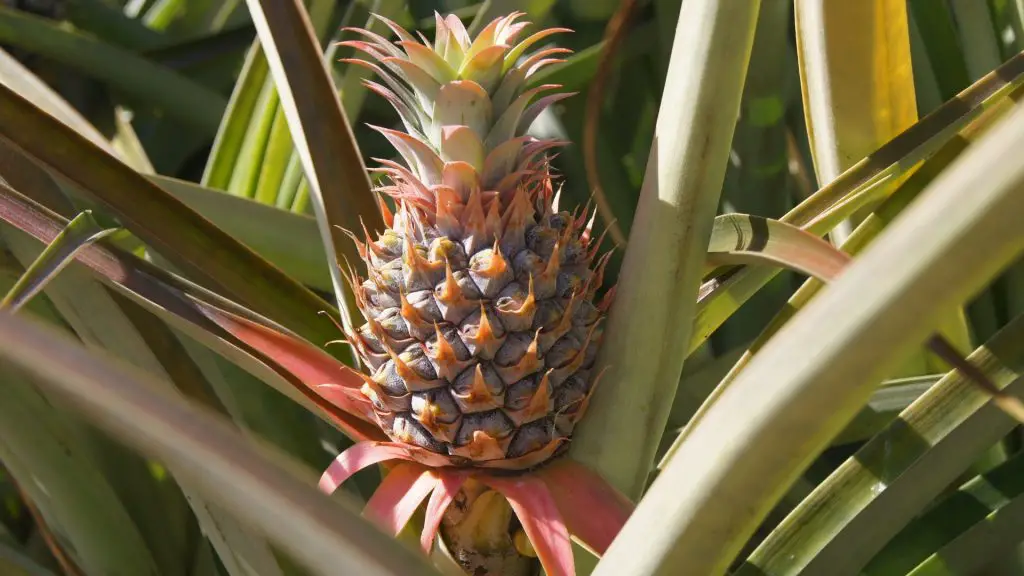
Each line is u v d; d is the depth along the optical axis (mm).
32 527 1730
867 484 1503
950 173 1331
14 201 1505
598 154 1820
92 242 1472
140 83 1922
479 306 1489
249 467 1364
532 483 1489
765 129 1730
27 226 1503
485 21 1729
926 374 1669
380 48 1522
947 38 1665
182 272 1639
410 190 1509
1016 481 1533
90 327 1562
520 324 1486
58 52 1885
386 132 1497
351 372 1528
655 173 1496
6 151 1585
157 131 2111
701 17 1484
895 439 1504
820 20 1566
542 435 1493
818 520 1503
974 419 1492
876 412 1633
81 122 1664
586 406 1508
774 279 1749
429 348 1486
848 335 1341
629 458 1497
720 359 1705
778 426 1355
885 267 1336
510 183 1502
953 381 1500
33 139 1516
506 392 1486
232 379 1668
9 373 1562
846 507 1502
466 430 1487
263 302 1560
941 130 1516
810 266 1458
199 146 2094
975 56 1667
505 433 1484
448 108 1501
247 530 1527
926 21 1664
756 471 1363
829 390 1348
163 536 1646
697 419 1522
